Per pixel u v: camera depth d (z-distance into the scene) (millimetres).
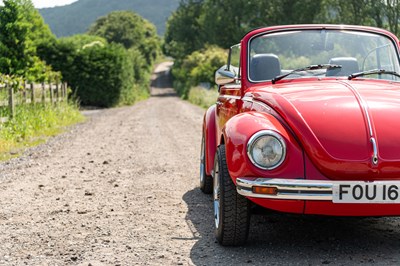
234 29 60594
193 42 81250
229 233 4023
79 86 37188
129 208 5668
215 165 4402
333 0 42906
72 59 36844
